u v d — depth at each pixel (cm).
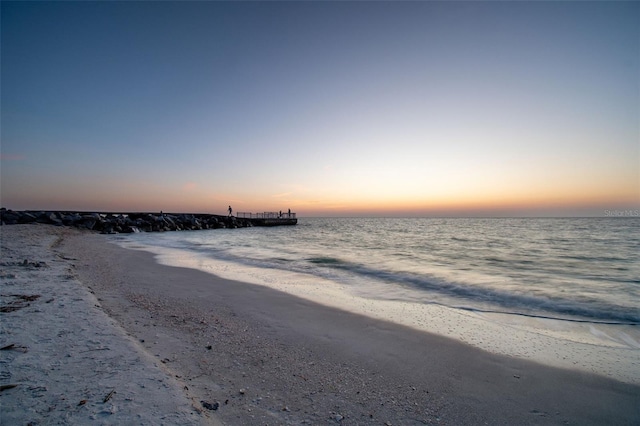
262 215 8412
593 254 1955
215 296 966
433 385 473
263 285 1140
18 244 1856
